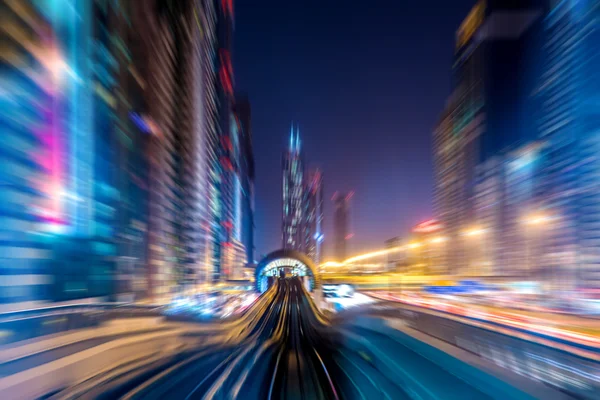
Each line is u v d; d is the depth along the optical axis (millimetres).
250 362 17250
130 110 62125
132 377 12789
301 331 32656
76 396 10844
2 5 28656
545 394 8031
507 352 16531
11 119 29375
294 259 86812
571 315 33031
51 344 15703
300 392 14164
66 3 39438
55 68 36344
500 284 76812
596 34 92875
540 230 98688
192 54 112312
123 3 61375
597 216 79750
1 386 10914
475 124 168875
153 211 70062
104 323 23219
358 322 24031
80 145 42344
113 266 50625
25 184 30922
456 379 9750
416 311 34250
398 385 11328
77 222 40750
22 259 30172
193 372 14016
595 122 88562
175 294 78750
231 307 59531
